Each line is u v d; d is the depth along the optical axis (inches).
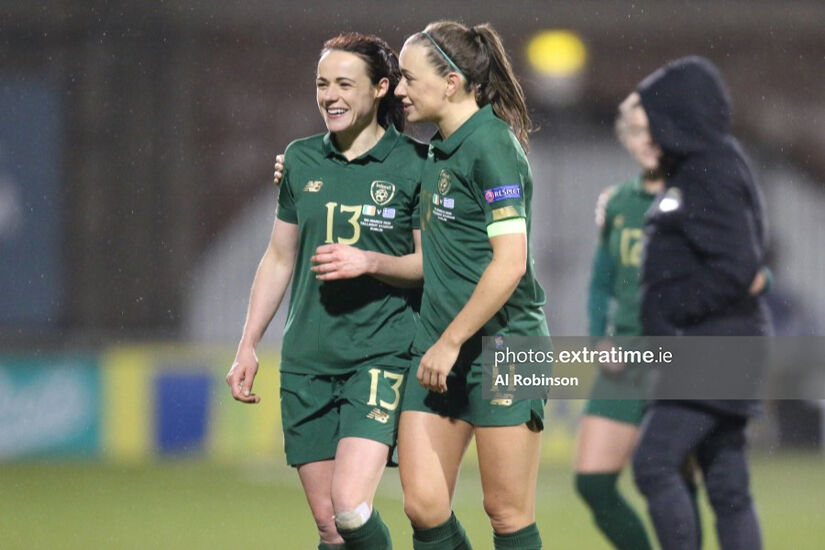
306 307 625.3
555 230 2261.3
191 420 1742.1
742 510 716.0
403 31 2335.1
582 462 759.1
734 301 713.6
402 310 623.8
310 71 2311.8
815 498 1316.4
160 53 2251.5
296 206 631.2
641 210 800.3
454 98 576.4
